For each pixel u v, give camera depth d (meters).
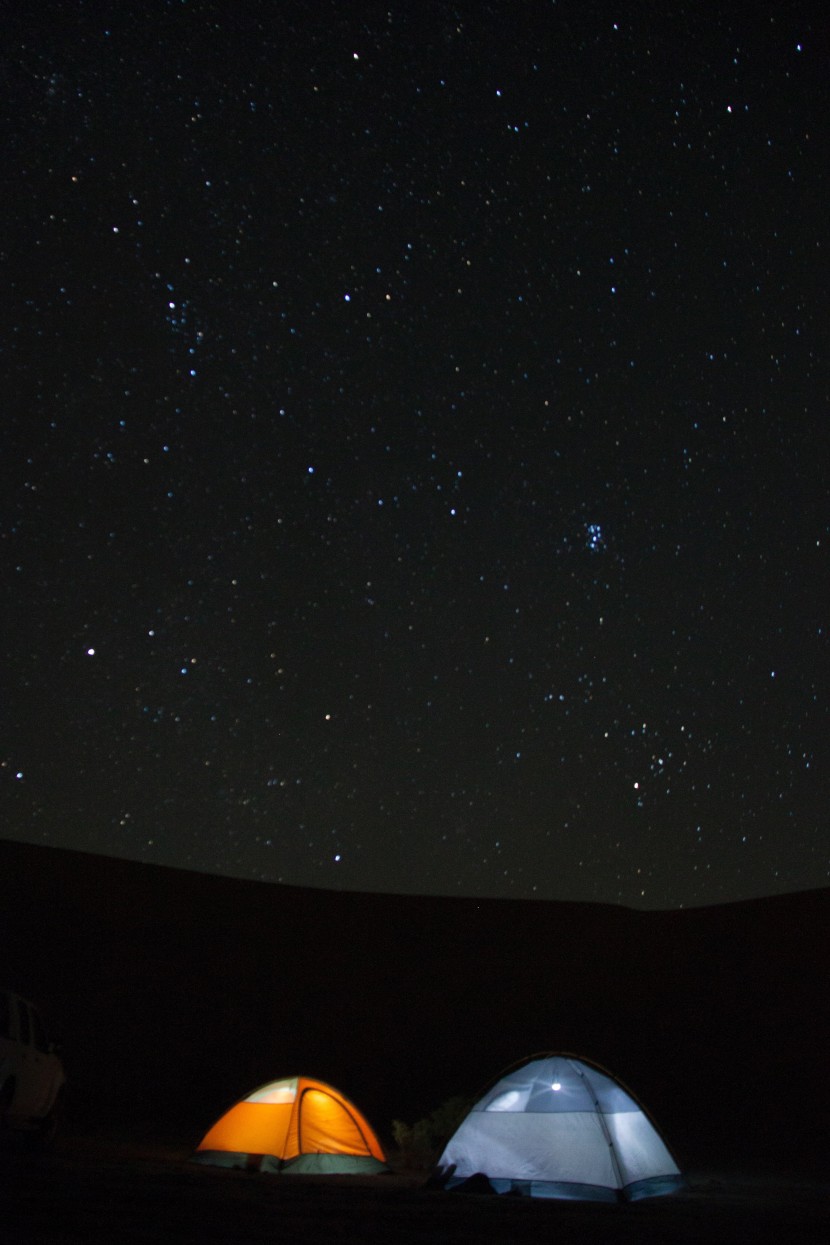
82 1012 28.52
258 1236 6.36
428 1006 32.78
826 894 38.72
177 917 36.97
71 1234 5.83
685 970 34.62
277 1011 31.31
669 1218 9.10
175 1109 22.41
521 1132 11.30
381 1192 10.45
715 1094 25.12
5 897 35.25
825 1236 8.08
